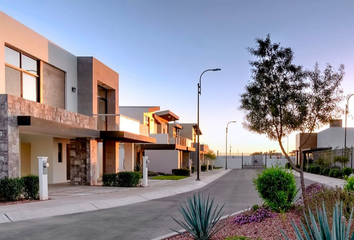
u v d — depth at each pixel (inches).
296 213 288.0
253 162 2711.6
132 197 508.4
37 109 498.3
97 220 330.0
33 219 329.7
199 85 986.7
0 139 418.0
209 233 229.0
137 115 1193.4
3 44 478.3
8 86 504.1
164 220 333.4
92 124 692.7
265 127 316.5
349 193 283.4
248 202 485.7
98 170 874.1
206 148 2068.2
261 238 216.5
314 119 307.6
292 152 2367.1
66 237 258.7
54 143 694.5
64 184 682.8
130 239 256.1
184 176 1168.8
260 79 312.0
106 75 795.4
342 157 1116.5
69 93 672.4
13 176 427.5
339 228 123.8
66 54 665.6
